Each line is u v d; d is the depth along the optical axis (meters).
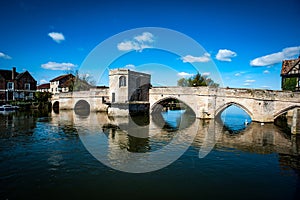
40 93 56.41
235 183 10.79
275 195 9.69
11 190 9.79
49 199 9.09
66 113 42.50
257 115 29.28
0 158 14.07
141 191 9.83
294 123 22.47
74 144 17.83
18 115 38.59
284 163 13.76
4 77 56.62
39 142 18.47
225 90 31.72
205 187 10.33
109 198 9.23
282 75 39.16
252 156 15.11
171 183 10.66
